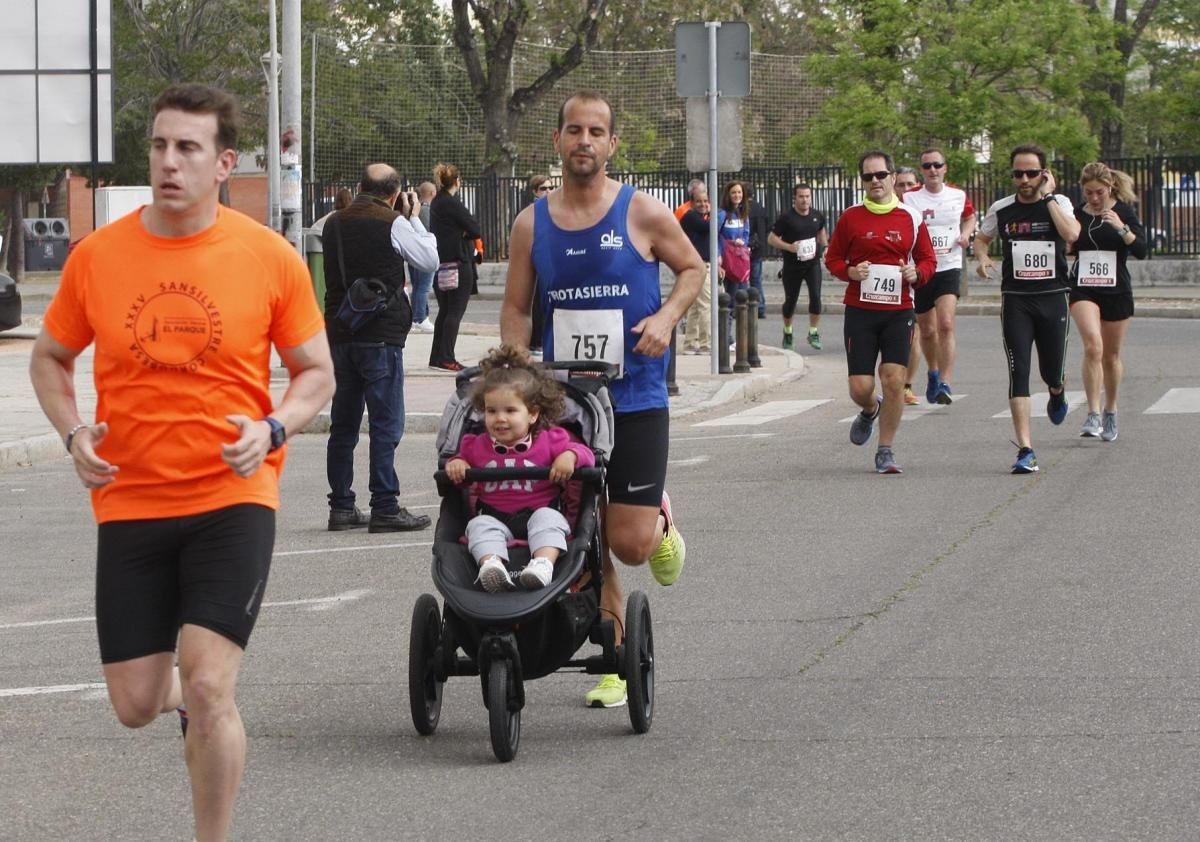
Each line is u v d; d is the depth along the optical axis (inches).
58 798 310.2
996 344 1337.4
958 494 636.1
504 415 328.2
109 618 250.4
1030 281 689.0
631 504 354.9
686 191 2117.4
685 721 353.1
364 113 2546.8
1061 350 698.8
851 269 682.2
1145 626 422.9
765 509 620.7
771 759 323.9
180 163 245.0
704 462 753.6
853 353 690.8
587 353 356.2
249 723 358.6
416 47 2603.3
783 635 426.0
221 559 248.1
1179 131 2277.3
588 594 338.3
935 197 900.0
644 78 2502.5
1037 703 356.2
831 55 1980.8
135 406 247.6
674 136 2480.3
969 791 300.5
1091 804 291.4
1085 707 352.2
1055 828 280.1
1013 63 1771.7
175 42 2972.4
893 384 686.5
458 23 2519.7
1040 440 778.8
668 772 317.7
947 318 908.0
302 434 901.8
